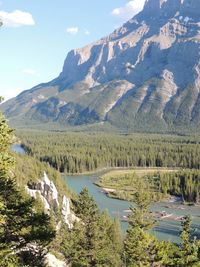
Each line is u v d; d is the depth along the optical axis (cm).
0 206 1784
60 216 7544
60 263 5041
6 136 1839
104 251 4475
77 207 4578
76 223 5575
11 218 1889
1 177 1870
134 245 4491
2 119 1856
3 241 1870
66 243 5178
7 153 1866
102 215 8000
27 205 1945
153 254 4453
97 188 19962
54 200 10988
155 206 16775
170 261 4159
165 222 13575
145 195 6156
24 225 1916
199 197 18075
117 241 7744
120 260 6216
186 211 16012
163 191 19400
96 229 4469
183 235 3988
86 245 4384
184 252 3909
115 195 18050
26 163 14050
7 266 1738
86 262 4291
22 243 1909
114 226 7981
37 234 1931
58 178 14625
